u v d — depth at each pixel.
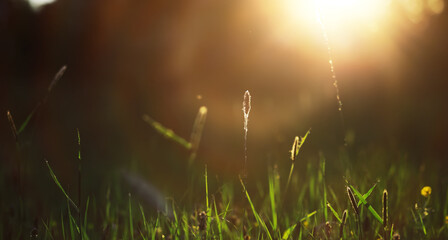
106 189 1.26
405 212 1.11
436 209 1.09
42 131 2.19
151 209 1.19
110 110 2.62
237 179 1.35
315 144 1.86
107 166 1.52
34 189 1.28
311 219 1.06
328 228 0.98
